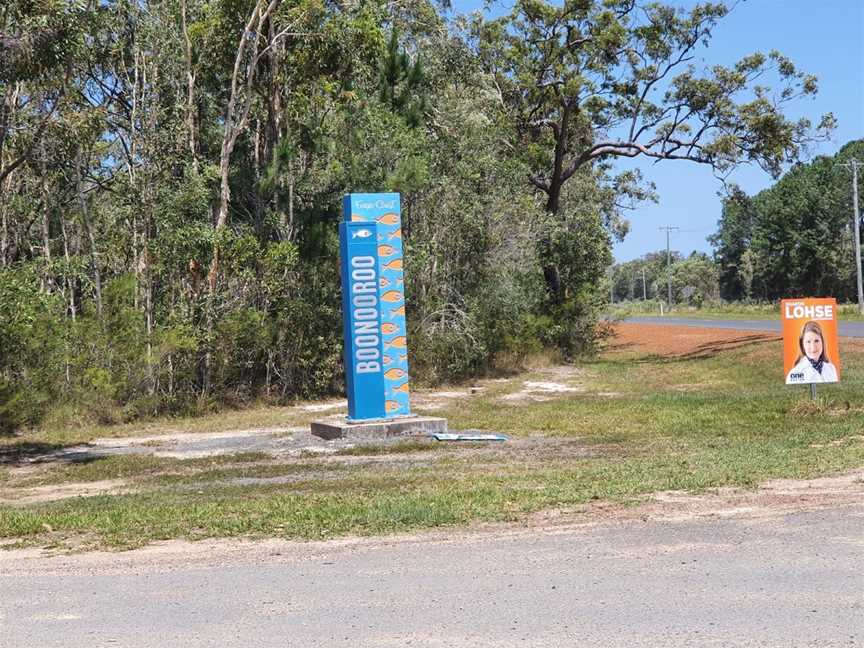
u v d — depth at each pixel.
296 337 25.50
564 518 8.67
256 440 17.48
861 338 32.53
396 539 8.03
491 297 31.36
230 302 24.34
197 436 18.66
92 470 14.20
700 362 33.78
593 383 28.92
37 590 6.73
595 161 49.47
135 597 6.44
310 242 25.59
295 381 25.91
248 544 8.06
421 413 20.41
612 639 5.27
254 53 24.58
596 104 39.50
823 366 16.95
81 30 16.92
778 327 50.09
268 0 25.66
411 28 33.41
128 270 25.55
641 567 6.79
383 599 6.20
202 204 24.25
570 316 38.53
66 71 20.06
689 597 6.00
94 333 21.45
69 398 20.91
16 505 11.31
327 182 26.91
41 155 24.22
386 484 11.54
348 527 8.55
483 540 7.86
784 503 8.98
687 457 12.70
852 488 9.66
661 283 137.62
